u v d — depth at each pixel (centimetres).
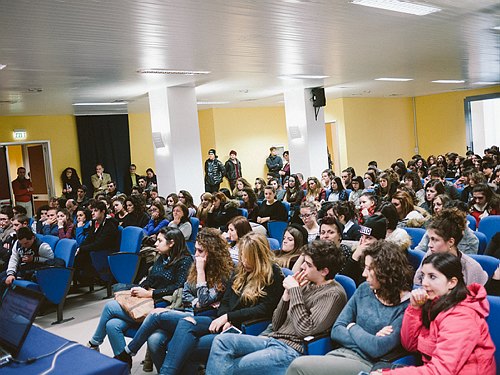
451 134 1775
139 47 591
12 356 229
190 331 326
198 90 1038
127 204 751
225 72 830
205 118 1494
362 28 598
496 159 1134
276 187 998
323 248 303
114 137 1357
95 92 941
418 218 500
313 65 843
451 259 232
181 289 387
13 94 873
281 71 877
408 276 269
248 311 323
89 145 1327
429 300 242
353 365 257
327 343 289
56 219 742
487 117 1775
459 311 226
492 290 315
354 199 820
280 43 639
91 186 1320
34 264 563
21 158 1357
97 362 218
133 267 593
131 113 1407
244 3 448
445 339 222
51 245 614
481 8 554
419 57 872
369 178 970
